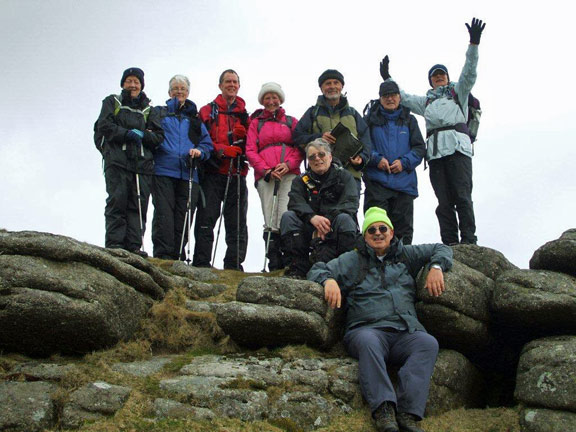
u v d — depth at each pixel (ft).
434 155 25.36
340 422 18.07
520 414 18.44
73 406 17.17
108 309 19.04
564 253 20.59
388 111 25.84
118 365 18.75
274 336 19.86
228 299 22.63
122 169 24.30
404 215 25.29
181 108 26.32
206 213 26.32
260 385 18.29
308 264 22.39
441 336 20.39
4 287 18.21
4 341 18.71
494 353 21.33
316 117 25.22
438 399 19.26
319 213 22.57
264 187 25.43
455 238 25.25
